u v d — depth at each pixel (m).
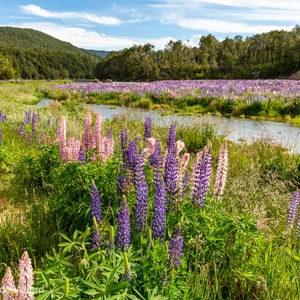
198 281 3.33
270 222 5.08
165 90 29.69
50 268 3.07
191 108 24.06
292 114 20.59
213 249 3.83
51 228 4.81
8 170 7.39
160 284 2.97
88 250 4.11
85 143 5.95
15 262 4.11
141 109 24.66
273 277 3.64
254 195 5.99
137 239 3.62
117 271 2.81
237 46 101.44
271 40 85.81
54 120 12.22
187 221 3.85
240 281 3.68
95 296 2.71
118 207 4.37
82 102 30.06
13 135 10.49
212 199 4.50
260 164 8.49
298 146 12.61
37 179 6.60
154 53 110.31
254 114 21.09
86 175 5.00
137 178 4.39
